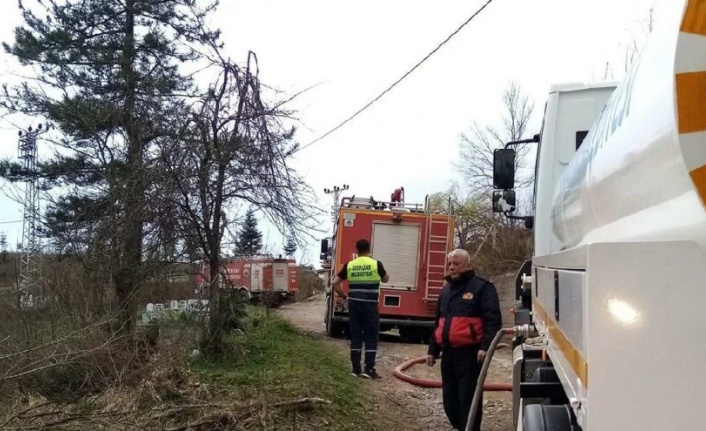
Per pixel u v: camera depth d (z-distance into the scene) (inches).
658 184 80.6
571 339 92.4
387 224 593.6
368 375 361.1
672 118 73.5
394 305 589.0
